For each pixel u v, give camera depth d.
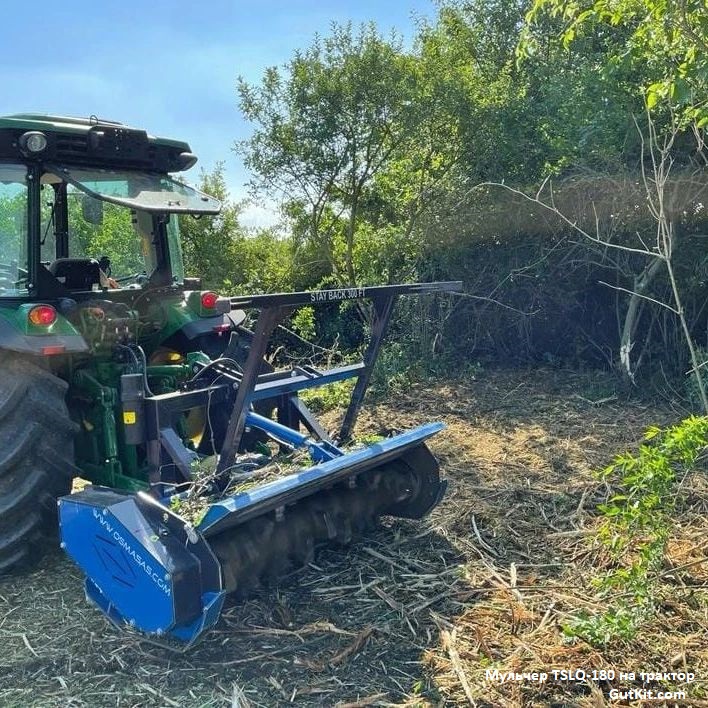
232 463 3.63
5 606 3.66
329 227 9.98
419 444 4.26
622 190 7.28
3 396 3.86
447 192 8.94
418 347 8.86
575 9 3.91
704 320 7.58
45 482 3.91
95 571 3.18
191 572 2.99
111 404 4.25
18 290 4.23
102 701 2.90
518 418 6.82
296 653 3.18
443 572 3.83
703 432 3.08
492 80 9.54
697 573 3.70
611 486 4.92
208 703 2.87
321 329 9.87
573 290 8.34
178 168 4.68
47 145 4.02
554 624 3.32
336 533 3.89
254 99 9.31
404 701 2.85
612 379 7.68
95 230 4.88
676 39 3.77
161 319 4.87
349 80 8.85
